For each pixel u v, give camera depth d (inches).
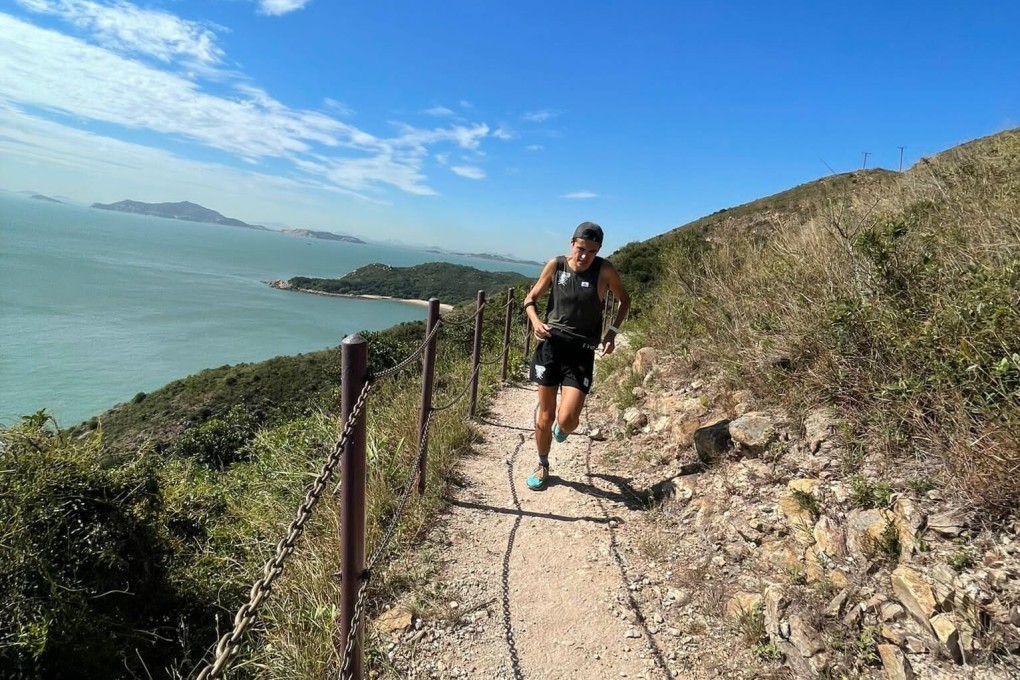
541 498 164.4
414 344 530.3
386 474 160.6
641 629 109.2
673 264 354.9
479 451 200.8
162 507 140.5
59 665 101.0
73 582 107.3
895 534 99.2
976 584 84.1
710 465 152.0
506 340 311.4
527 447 207.6
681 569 123.7
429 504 151.1
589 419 234.7
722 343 200.7
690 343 226.4
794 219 294.7
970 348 110.0
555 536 143.9
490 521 150.2
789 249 226.4
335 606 102.3
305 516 59.9
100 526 117.7
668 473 163.2
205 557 136.5
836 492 115.1
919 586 87.6
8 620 97.5
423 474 155.9
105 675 104.4
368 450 168.2
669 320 263.9
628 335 331.6
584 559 133.2
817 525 111.1
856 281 159.5
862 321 138.5
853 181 314.3
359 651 81.0
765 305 197.0
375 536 130.3
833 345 144.4
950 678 77.5
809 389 146.8
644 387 227.1
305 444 189.5
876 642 87.0
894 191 253.3
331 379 1098.1
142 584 122.2
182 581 129.3
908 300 139.1
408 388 274.8
